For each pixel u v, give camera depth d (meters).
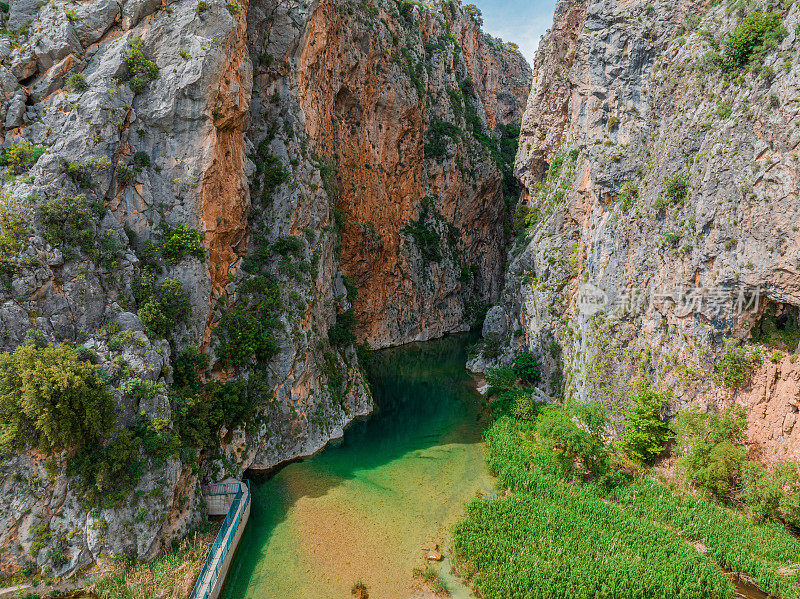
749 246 31.69
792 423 30.00
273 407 38.28
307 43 47.06
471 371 65.50
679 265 36.62
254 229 42.19
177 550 26.17
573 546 26.94
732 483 31.64
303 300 41.53
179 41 33.72
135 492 25.33
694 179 36.25
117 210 31.92
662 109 41.81
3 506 23.30
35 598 22.67
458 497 34.25
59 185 28.69
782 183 30.08
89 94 31.27
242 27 37.69
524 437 41.62
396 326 78.69
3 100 30.55
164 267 32.56
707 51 38.28
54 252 26.89
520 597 23.59
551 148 66.88
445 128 85.00
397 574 26.62
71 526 23.97
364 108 67.69
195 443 29.72
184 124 33.62
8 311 24.80
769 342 31.64
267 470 36.94
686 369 35.25
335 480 36.06
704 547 27.86
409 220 80.12
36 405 22.47
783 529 28.27
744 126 33.19
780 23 33.34
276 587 25.67
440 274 84.00
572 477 34.50
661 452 36.00
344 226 62.62
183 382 31.50
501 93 123.31
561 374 49.44
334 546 28.91
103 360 26.53
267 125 44.84
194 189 33.69
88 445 24.89
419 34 84.06
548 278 53.38
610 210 45.72
